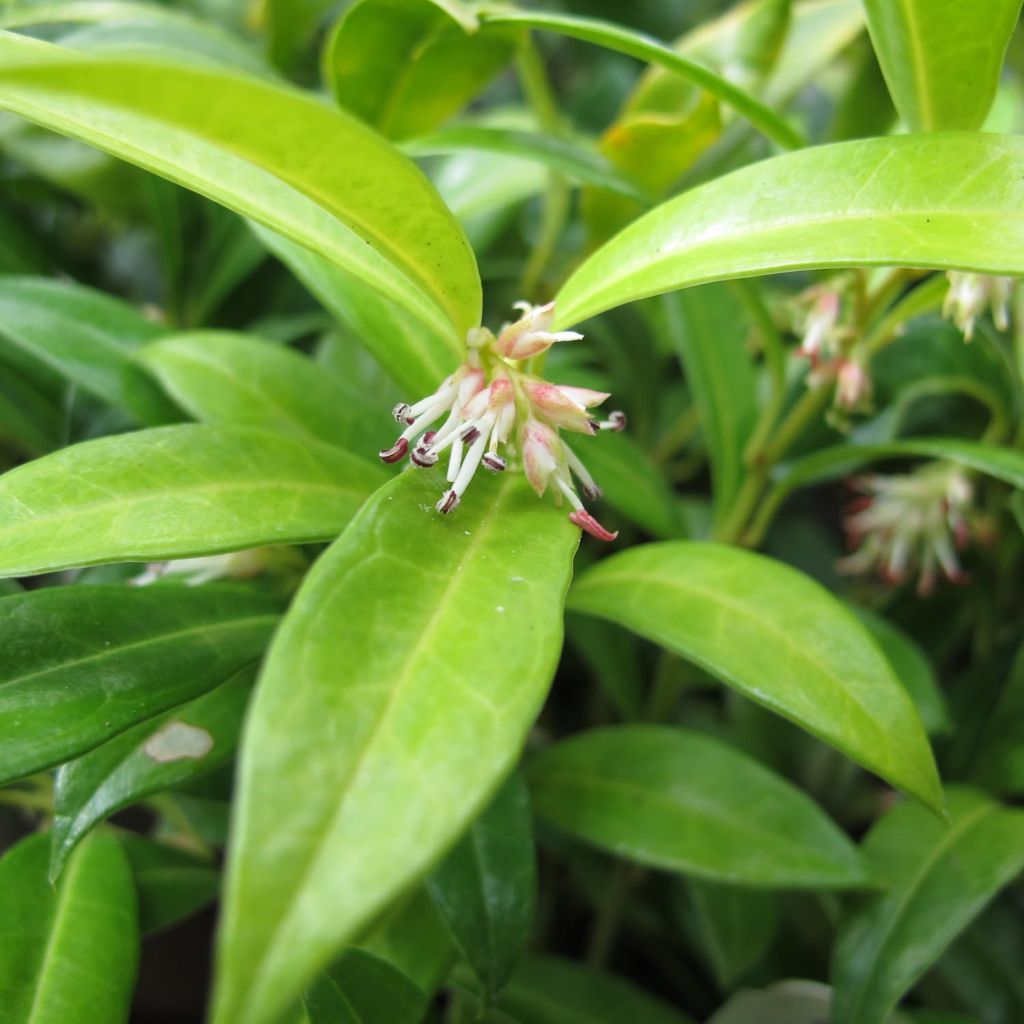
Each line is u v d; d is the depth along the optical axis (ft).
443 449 0.27
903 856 0.36
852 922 0.35
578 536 0.25
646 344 0.50
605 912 0.44
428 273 0.25
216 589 0.31
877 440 0.45
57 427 0.44
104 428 0.42
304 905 0.17
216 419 0.35
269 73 0.42
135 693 0.27
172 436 0.28
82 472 0.26
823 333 0.35
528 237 0.58
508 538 0.25
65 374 0.36
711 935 0.39
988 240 0.24
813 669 0.28
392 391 0.42
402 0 0.35
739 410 0.41
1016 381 0.39
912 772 0.27
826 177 0.26
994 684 0.43
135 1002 0.46
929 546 0.43
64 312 0.38
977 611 0.45
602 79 0.65
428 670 0.21
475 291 0.26
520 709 0.20
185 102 0.20
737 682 0.28
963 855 0.35
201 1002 0.47
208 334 0.37
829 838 0.34
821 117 0.62
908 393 0.44
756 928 0.39
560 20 0.31
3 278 0.40
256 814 0.17
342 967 0.28
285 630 0.21
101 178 0.46
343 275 0.32
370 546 0.23
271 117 0.21
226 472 0.27
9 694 0.27
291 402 0.36
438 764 0.19
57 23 0.44
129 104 0.19
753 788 0.36
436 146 0.36
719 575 0.31
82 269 0.55
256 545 0.26
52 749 0.26
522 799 0.33
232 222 0.48
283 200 0.28
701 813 0.36
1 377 0.43
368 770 0.19
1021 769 0.39
